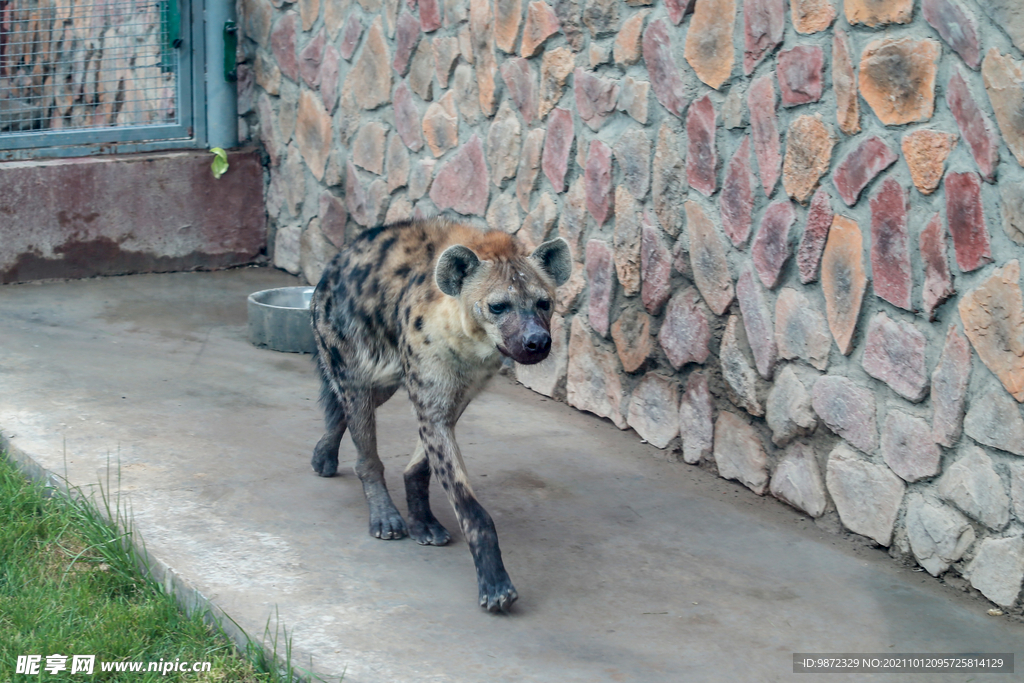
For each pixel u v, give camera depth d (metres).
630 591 3.37
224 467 4.16
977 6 3.09
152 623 3.03
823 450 3.87
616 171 4.61
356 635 2.99
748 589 3.42
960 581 3.42
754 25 3.87
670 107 4.29
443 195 5.73
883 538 3.66
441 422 3.41
